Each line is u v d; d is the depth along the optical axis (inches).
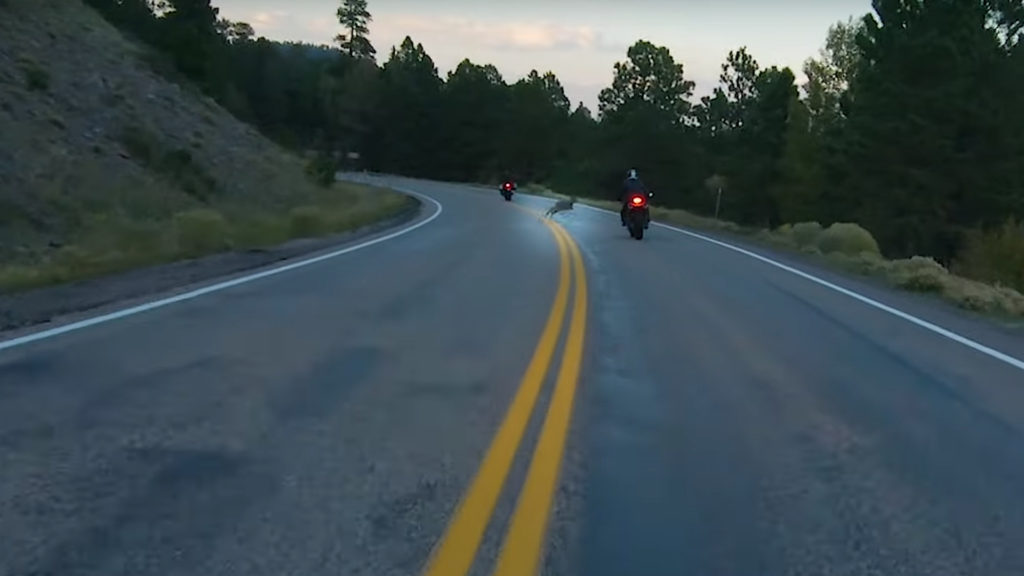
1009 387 357.1
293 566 176.6
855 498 227.6
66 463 231.9
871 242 1035.9
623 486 229.8
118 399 295.0
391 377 339.3
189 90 1908.2
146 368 341.1
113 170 1210.0
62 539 186.2
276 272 669.3
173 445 249.0
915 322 522.6
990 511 221.8
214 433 261.4
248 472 229.1
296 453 245.4
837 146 2239.2
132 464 232.4
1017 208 1801.2
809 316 530.0
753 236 1243.8
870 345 442.6
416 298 551.5
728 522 208.8
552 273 708.0
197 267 678.5
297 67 5462.6
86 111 1328.7
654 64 4057.6
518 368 360.2
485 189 3216.0
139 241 781.9
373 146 4847.4
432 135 4677.7
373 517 201.9
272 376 334.6
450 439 262.4
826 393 338.3
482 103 4677.7
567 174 4124.0
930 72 1830.7
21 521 194.7
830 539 201.3
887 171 1883.6
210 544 185.8
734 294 616.4
